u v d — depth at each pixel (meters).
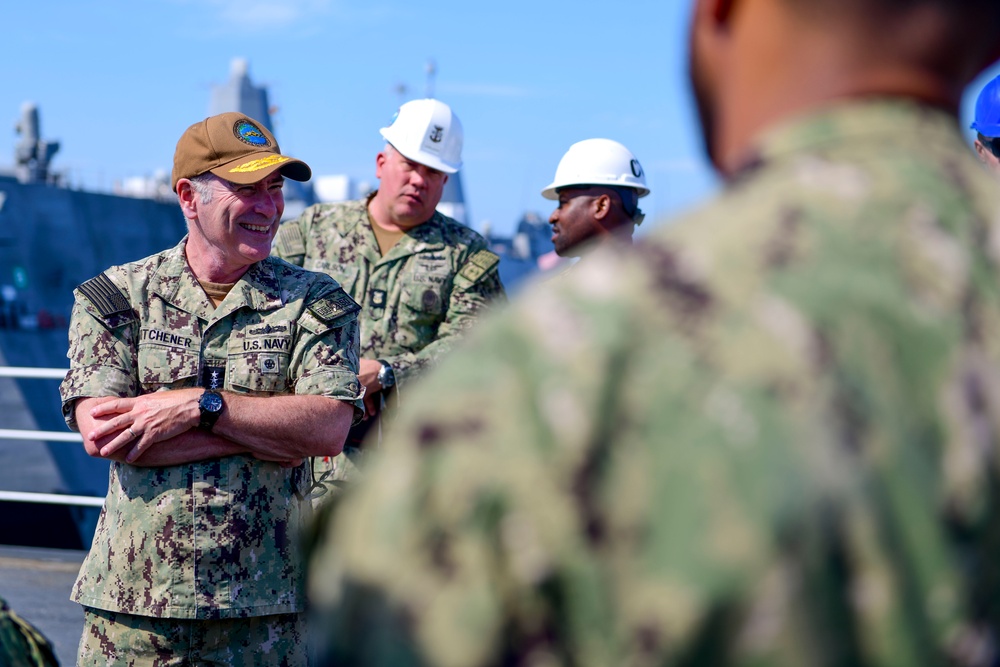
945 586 0.60
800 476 0.58
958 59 0.72
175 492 2.69
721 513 0.58
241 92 33.03
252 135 2.88
